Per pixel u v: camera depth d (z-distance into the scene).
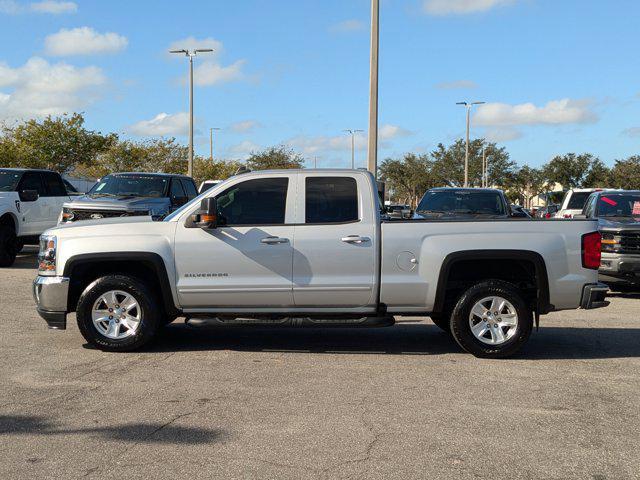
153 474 4.24
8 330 8.71
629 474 4.29
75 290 7.75
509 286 7.40
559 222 7.45
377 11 18.39
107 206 14.59
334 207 7.52
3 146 34.91
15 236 15.91
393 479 4.19
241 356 7.45
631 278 12.52
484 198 13.96
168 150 46.41
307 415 5.40
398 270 7.41
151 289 7.62
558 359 7.45
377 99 18.69
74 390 6.06
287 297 7.45
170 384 6.27
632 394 6.07
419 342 8.34
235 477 4.20
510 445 4.78
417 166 64.94
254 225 7.49
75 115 37.38
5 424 5.16
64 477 4.19
